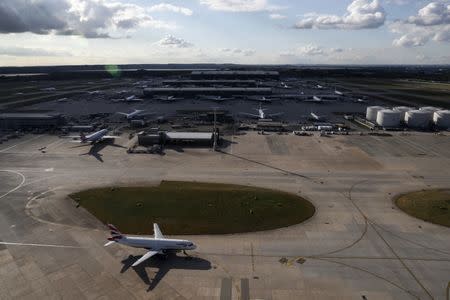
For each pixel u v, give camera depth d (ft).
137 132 544.62
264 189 317.83
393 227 250.98
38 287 187.01
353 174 358.02
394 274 198.59
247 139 503.20
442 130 571.69
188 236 238.48
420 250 222.48
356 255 216.74
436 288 186.91
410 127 589.32
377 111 624.18
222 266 205.36
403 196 304.50
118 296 180.14
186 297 179.32
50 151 440.04
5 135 526.98
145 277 195.31
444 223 256.73
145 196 299.58
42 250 221.25
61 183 332.80
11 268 203.21
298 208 279.08
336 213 272.10
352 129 576.20
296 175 354.74
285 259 212.43
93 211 274.16
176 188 316.81
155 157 415.85
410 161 402.93
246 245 227.40
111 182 335.47
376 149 452.35
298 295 180.96
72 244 227.81
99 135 470.80
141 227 250.57
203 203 285.43
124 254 217.15
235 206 280.51
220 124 609.83
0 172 362.53
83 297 179.32
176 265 206.39
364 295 181.27
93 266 205.16
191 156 419.95
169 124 611.47
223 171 367.04
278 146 465.47
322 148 456.04
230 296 179.93
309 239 234.99
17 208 279.69
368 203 290.15
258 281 192.03
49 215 267.59
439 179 345.51
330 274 198.29
